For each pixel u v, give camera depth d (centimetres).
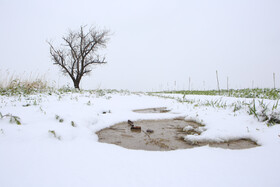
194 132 350
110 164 200
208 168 194
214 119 400
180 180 171
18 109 389
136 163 205
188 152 240
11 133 250
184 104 662
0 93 634
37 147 226
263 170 189
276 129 304
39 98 563
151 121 444
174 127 389
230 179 173
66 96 673
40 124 294
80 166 192
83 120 359
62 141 257
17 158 198
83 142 261
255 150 242
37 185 157
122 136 323
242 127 338
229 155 229
